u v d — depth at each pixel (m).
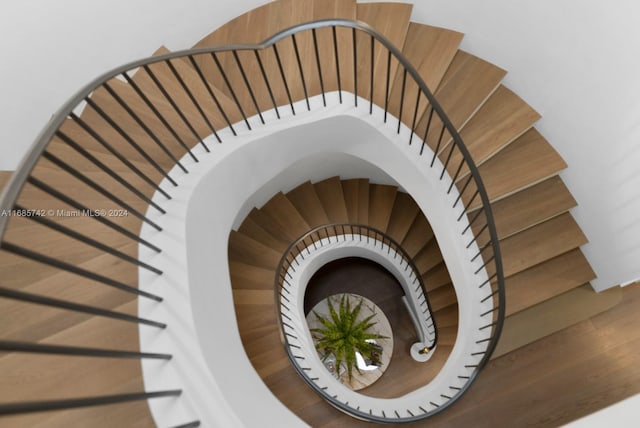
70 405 1.19
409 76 3.69
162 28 4.09
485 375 3.55
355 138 3.64
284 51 3.83
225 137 3.08
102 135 3.02
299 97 3.49
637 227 2.92
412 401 4.07
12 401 1.86
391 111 3.53
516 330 3.59
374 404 4.25
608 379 3.37
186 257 2.35
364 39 3.83
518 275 3.66
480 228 3.66
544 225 3.67
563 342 3.51
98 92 3.32
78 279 2.22
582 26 2.80
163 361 2.03
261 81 3.66
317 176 5.53
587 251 3.62
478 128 3.71
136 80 3.50
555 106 3.43
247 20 4.21
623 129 2.77
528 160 3.66
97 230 2.43
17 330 2.07
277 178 4.95
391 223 5.59
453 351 3.97
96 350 1.42
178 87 3.49
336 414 4.02
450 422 3.52
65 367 1.94
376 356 6.10
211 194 2.91
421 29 3.97
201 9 4.22
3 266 2.26
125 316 1.72
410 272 5.57
